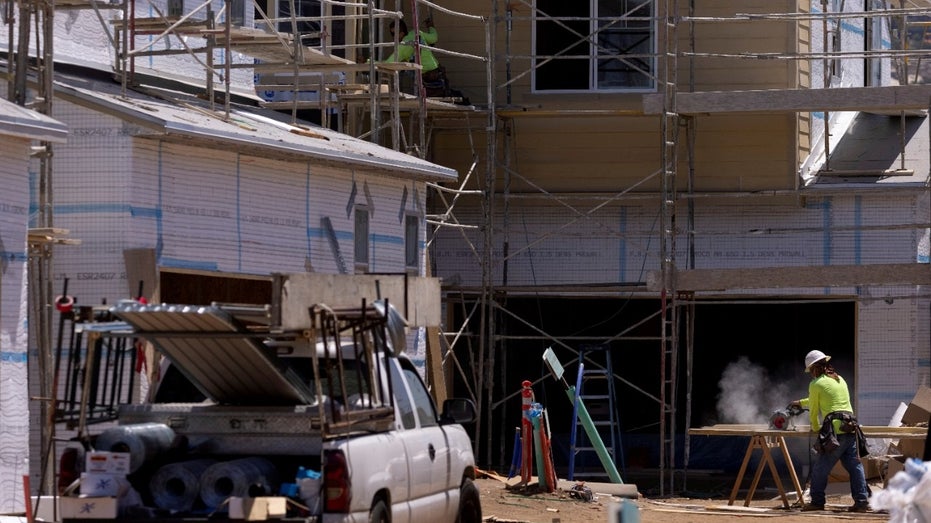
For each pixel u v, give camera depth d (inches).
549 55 1408.7
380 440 604.4
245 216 989.2
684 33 1386.6
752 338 1471.5
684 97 1219.2
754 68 1384.1
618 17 1338.6
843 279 1165.7
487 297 1379.2
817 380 1065.5
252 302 1075.9
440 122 1418.6
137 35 1148.5
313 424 592.7
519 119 1411.2
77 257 893.8
